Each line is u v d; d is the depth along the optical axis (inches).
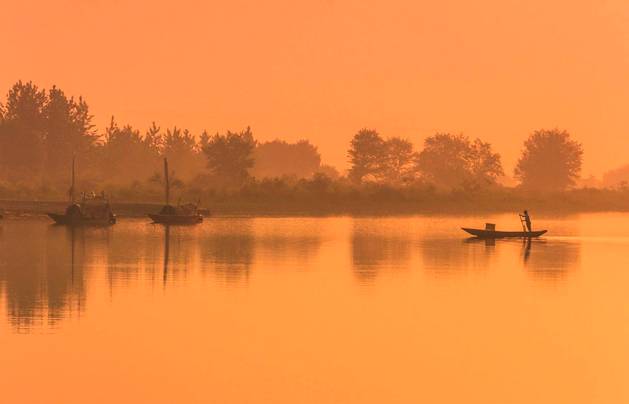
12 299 6825.8
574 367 4955.7
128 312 6304.1
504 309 6584.6
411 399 4429.1
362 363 5002.5
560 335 5698.8
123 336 5541.3
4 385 4559.5
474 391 4554.6
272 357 5098.4
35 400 4362.7
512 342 5506.9
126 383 4611.2
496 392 4547.2
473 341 5526.6
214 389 4537.4
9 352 5137.8
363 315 6294.3
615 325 6018.7
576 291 7509.8
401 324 5994.1
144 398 4399.6
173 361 5000.0
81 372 4781.0
